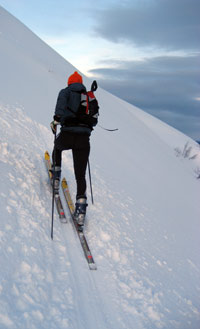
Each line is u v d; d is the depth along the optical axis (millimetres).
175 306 3172
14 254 2447
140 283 3199
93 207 4363
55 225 3396
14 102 6977
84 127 3520
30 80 9969
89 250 3234
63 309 2293
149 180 7871
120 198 5262
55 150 3762
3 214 2812
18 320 1908
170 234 5051
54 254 2902
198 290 3818
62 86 12781
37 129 6348
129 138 12516
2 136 4820
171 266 4000
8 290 2076
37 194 3672
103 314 2566
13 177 3623
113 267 3283
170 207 6574
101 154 7461
